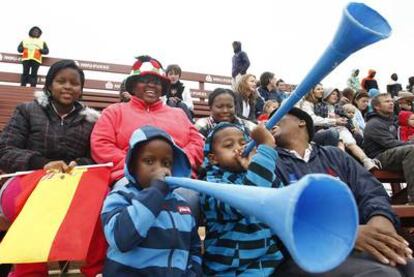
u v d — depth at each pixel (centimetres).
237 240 203
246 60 964
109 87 1262
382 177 425
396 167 415
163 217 189
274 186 214
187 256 191
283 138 273
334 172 259
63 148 270
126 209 174
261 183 191
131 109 289
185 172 210
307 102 616
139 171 195
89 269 218
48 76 279
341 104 720
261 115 576
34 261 193
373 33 137
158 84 300
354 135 594
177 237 187
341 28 142
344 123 540
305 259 105
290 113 278
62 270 289
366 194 243
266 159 194
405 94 783
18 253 195
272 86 773
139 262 178
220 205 205
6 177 258
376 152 459
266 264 205
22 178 238
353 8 145
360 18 148
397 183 459
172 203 198
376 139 455
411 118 577
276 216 110
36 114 272
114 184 242
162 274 178
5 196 234
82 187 222
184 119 308
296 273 206
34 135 268
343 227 114
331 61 153
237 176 221
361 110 793
